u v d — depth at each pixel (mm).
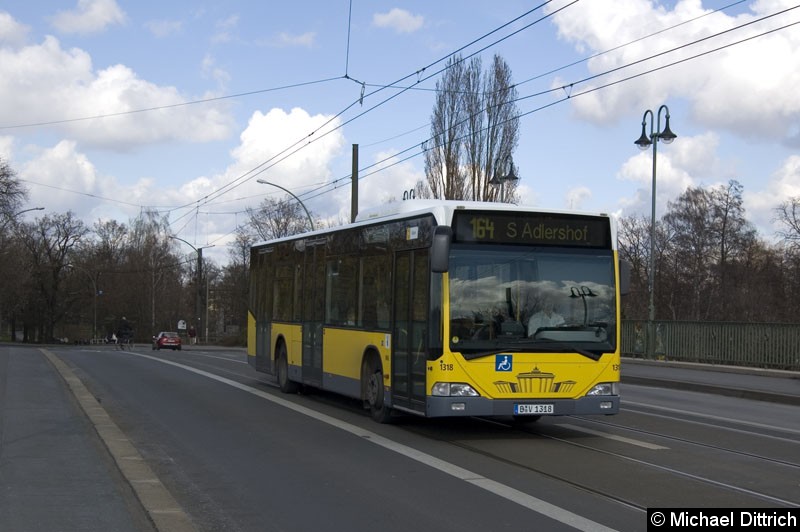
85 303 96188
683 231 60969
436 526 6758
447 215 11078
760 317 52469
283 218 75625
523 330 11062
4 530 6348
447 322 10820
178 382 20000
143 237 96938
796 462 9875
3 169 50844
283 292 18359
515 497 7801
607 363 11320
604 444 11133
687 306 59719
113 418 13328
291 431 12102
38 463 8945
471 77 38031
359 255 13984
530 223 11312
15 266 76375
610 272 11562
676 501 7664
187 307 104500
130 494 7602
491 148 37781
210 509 7375
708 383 21656
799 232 50312
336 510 7320
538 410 10992
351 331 14117
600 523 6840
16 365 23094
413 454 10180
